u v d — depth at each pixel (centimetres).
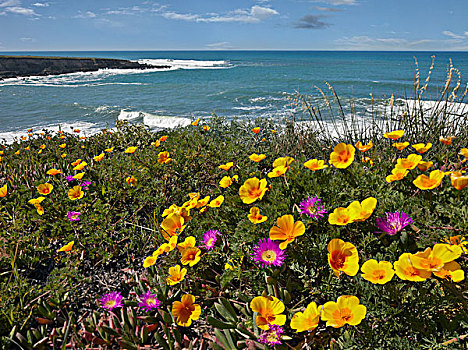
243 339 170
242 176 285
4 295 209
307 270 181
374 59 10681
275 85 3744
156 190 349
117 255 269
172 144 479
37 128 1512
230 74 5381
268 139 507
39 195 342
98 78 4956
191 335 191
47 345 191
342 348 151
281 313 174
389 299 155
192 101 2677
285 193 224
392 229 166
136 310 210
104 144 592
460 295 145
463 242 148
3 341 183
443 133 339
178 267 192
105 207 317
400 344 145
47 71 5622
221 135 537
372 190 205
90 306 219
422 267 128
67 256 268
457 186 163
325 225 191
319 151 384
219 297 201
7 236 281
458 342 140
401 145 242
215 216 237
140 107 2381
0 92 3253
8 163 472
